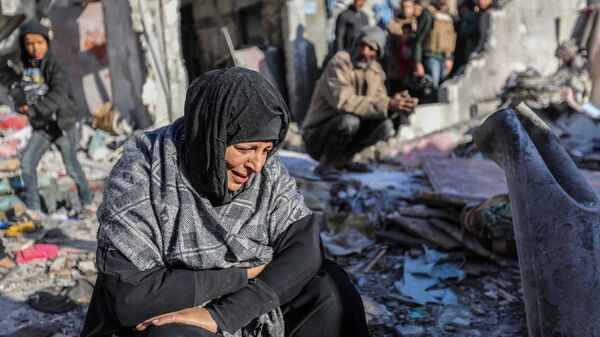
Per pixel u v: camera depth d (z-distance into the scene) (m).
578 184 1.92
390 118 4.84
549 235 1.82
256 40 10.03
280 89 9.16
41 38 4.03
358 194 4.50
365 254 3.60
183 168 1.50
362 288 3.12
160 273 1.44
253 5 9.73
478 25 9.34
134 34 6.86
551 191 1.84
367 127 4.93
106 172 5.55
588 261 1.78
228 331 1.46
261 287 1.52
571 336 1.79
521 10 9.34
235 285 1.50
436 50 8.78
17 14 6.76
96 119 6.96
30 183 4.21
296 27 8.97
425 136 7.79
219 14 10.30
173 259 1.46
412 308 2.87
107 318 1.49
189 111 1.42
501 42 9.13
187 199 1.48
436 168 4.94
